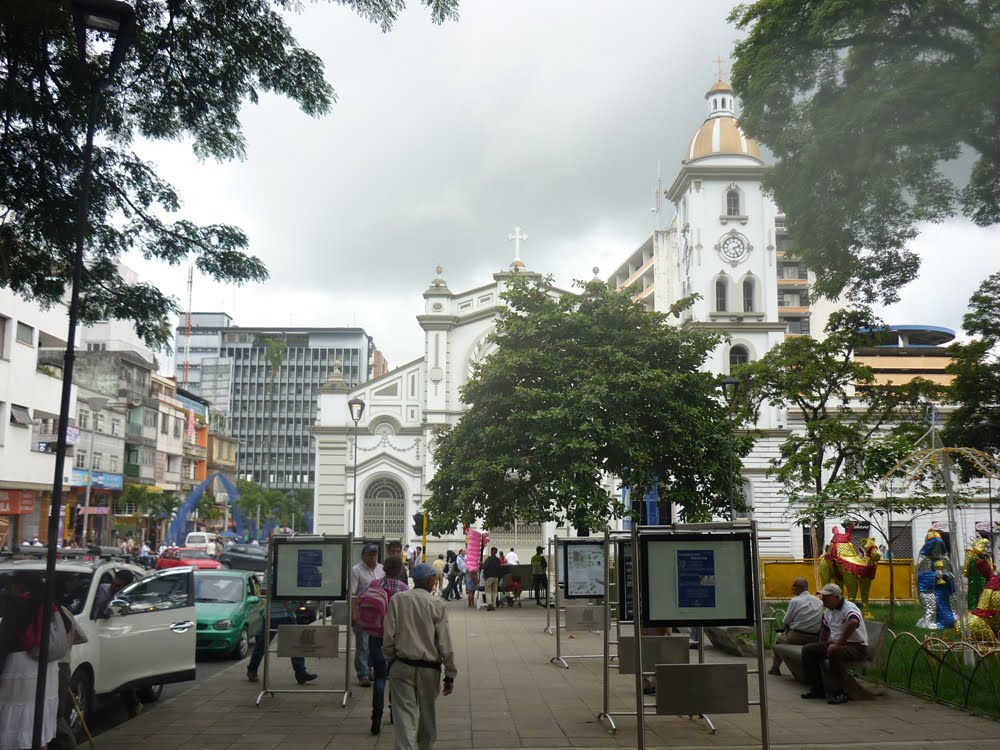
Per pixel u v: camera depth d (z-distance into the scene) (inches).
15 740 313.6
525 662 633.0
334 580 474.0
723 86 1908.2
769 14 656.4
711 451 1114.1
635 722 423.8
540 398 1084.5
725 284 1793.8
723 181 1818.4
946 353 1145.4
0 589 391.9
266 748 374.0
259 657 548.1
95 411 2018.9
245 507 3147.1
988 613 551.8
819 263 682.8
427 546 1927.9
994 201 595.8
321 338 5393.7
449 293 2048.5
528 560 1894.7
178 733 402.6
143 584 466.6
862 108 579.8
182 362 5349.4
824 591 485.7
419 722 326.6
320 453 2006.6
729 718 429.4
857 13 597.9
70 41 468.8
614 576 713.6
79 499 2116.1
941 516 1675.7
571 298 1146.7
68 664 352.2
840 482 917.8
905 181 595.2
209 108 540.1
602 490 1085.8
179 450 3016.7
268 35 524.1
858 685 475.8
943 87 552.4
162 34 510.0
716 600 326.6
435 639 326.0
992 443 1072.8
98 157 513.7
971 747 366.0
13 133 479.5
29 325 1630.2
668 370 1109.7
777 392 1348.4
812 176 637.9
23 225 514.3
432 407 1990.7
